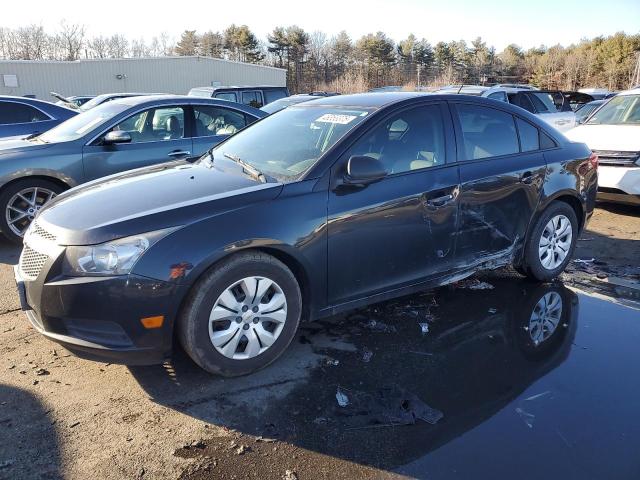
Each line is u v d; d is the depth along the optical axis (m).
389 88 22.19
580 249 5.96
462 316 4.11
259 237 3.04
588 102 16.42
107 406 2.90
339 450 2.59
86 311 2.81
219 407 2.90
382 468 2.48
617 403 3.02
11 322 3.91
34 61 37.06
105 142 6.01
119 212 3.02
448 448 2.62
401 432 2.73
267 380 3.17
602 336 3.85
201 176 3.60
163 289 2.81
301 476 2.42
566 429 2.78
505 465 2.51
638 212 7.68
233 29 74.19
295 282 3.25
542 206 4.49
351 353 3.51
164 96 6.72
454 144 3.97
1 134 8.00
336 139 3.53
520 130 4.46
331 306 3.46
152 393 3.02
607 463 2.54
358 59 70.19
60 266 2.87
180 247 2.85
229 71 44.41
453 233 3.92
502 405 2.98
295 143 3.77
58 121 8.50
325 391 3.07
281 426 2.75
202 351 2.98
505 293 4.59
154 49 75.75
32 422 2.75
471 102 4.20
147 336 2.84
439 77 60.59
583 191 4.83
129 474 2.41
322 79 67.94
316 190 3.28
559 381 3.23
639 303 4.46
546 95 12.56
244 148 4.06
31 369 3.25
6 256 5.55
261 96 16.25
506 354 3.54
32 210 5.86
